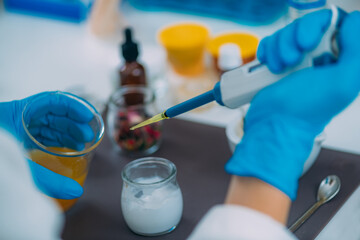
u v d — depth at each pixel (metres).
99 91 1.25
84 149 0.81
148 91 1.04
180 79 1.29
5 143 0.49
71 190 0.74
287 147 0.57
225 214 0.53
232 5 1.54
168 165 0.82
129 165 0.83
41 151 0.73
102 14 1.47
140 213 0.78
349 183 0.88
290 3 1.26
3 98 1.24
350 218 0.86
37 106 0.77
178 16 1.57
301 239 0.77
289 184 0.56
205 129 1.08
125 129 0.98
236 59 1.13
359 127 1.08
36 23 1.62
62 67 1.38
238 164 0.57
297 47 0.58
